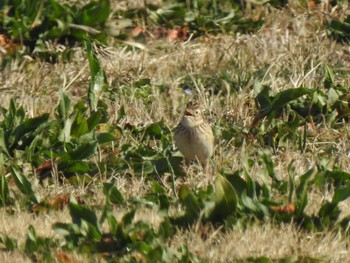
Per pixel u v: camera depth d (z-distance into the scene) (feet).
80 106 42.45
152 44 52.60
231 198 30.66
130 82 47.47
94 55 45.06
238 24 55.01
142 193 35.63
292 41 51.70
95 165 37.86
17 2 52.54
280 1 57.41
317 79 47.01
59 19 51.78
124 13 54.70
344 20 54.65
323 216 31.30
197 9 56.13
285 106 43.11
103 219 30.32
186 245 28.96
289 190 31.96
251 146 40.47
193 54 50.55
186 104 45.19
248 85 46.01
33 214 33.37
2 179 34.32
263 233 29.81
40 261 28.76
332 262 28.40
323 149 40.16
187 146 37.68
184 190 33.50
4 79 47.65
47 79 47.60
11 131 39.27
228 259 28.48
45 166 37.78
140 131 41.68
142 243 28.81
